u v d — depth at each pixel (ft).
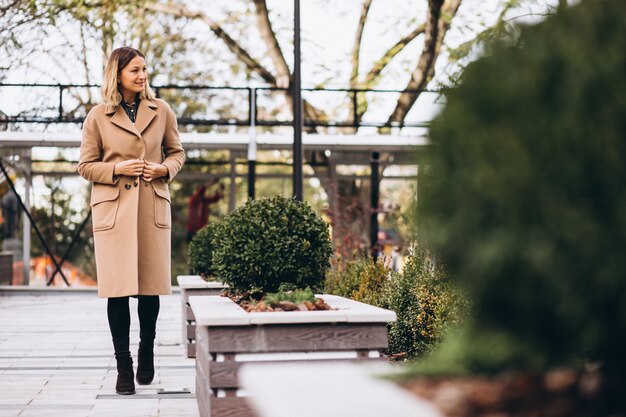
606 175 7.16
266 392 7.41
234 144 60.23
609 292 7.22
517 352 7.89
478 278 7.65
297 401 7.04
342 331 14.05
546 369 7.95
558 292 7.28
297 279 18.70
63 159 65.41
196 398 19.12
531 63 7.52
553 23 7.65
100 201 19.84
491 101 7.64
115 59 20.22
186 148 60.23
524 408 7.36
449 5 72.23
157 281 20.08
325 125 61.11
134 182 19.92
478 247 7.54
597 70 7.23
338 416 6.56
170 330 36.14
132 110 20.52
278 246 18.53
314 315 13.93
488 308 7.97
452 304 21.35
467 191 7.64
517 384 7.85
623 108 7.17
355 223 58.90
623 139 7.17
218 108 75.05
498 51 7.84
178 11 73.77
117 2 69.26
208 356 13.87
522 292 7.49
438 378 8.06
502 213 7.44
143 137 20.26
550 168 7.30
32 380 22.38
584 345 7.60
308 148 59.82
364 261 30.12
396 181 67.77
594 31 7.41
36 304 50.44
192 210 66.03
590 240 7.15
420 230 8.02
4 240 67.41
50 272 70.23
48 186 71.31
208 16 74.74
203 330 15.11
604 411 7.45
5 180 66.23
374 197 60.64
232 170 64.54
